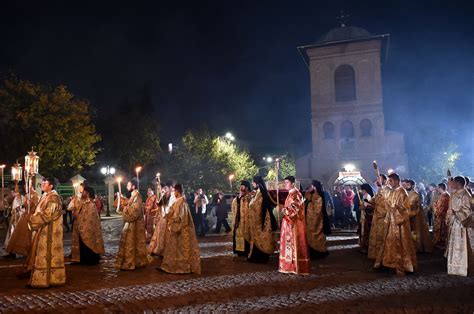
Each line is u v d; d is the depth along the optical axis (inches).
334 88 1547.7
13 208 506.0
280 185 591.8
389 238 353.7
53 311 260.8
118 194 408.5
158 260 443.8
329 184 1477.6
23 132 1370.6
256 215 418.3
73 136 1451.8
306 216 444.8
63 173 1562.5
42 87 1437.0
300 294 292.4
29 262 341.7
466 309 253.6
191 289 309.7
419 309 254.4
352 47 1530.5
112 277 354.9
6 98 1363.2
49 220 319.0
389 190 359.6
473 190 502.0
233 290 305.6
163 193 470.0
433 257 444.8
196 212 685.9
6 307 269.4
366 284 319.0
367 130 1512.1
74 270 388.2
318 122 1547.7
